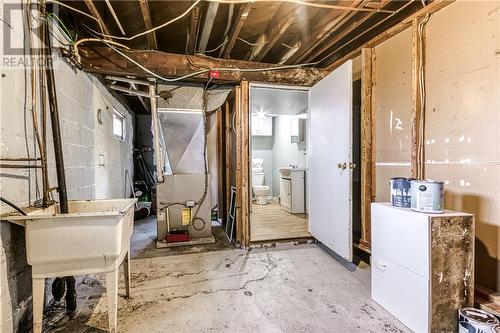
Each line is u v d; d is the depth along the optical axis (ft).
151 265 8.51
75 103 7.66
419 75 6.78
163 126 11.05
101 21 6.86
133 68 8.87
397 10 6.94
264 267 8.33
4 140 4.50
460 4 5.84
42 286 4.68
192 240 10.83
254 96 13.06
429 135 6.63
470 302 5.01
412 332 5.18
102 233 4.78
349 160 8.13
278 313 5.82
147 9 6.29
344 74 8.34
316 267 8.33
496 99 5.19
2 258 4.37
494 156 5.24
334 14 6.99
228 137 12.35
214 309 5.98
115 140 12.75
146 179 18.95
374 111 8.60
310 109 10.81
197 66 9.48
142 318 5.63
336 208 8.79
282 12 7.40
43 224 4.51
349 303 6.24
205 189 11.37
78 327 5.34
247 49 10.45
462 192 5.84
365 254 8.90
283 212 16.71
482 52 5.42
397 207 5.82
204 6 7.16
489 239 5.36
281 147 21.06
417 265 5.08
